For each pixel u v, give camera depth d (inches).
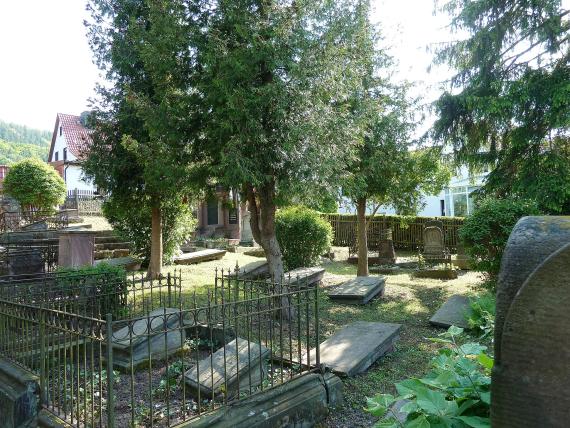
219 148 273.1
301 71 251.4
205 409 141.3
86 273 268.5
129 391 168.2
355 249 712.4
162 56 273.3
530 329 59.6
